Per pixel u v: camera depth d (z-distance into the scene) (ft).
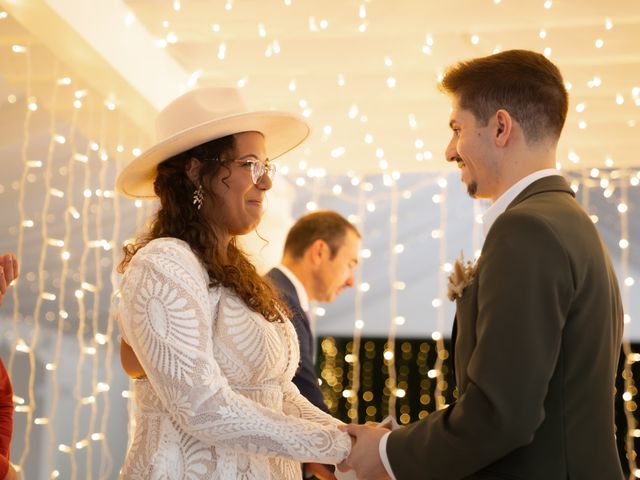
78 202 19.74
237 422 6.79
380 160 19.20
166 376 6.75
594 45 14.64
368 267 25.84
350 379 26.96
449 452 6.19
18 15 12.07
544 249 6.21
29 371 22.65
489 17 13.92
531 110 6.91
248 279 7.65
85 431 23.98
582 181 19.77
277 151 8.98
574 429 6.33
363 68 15.61
